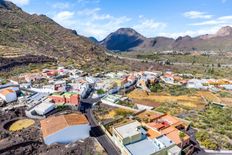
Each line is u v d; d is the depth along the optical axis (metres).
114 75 163.50
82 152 66.12
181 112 103.00
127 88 140.12
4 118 86.81
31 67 168.75
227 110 108.25
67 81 139.25
